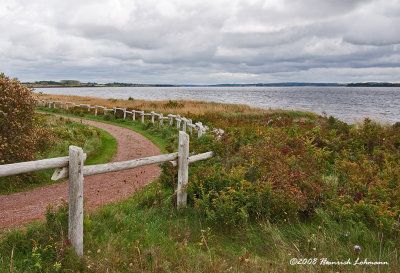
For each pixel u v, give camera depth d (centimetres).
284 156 709
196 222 495
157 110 2591
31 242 366
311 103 6588
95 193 674
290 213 500
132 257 364
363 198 535
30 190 681
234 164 667
